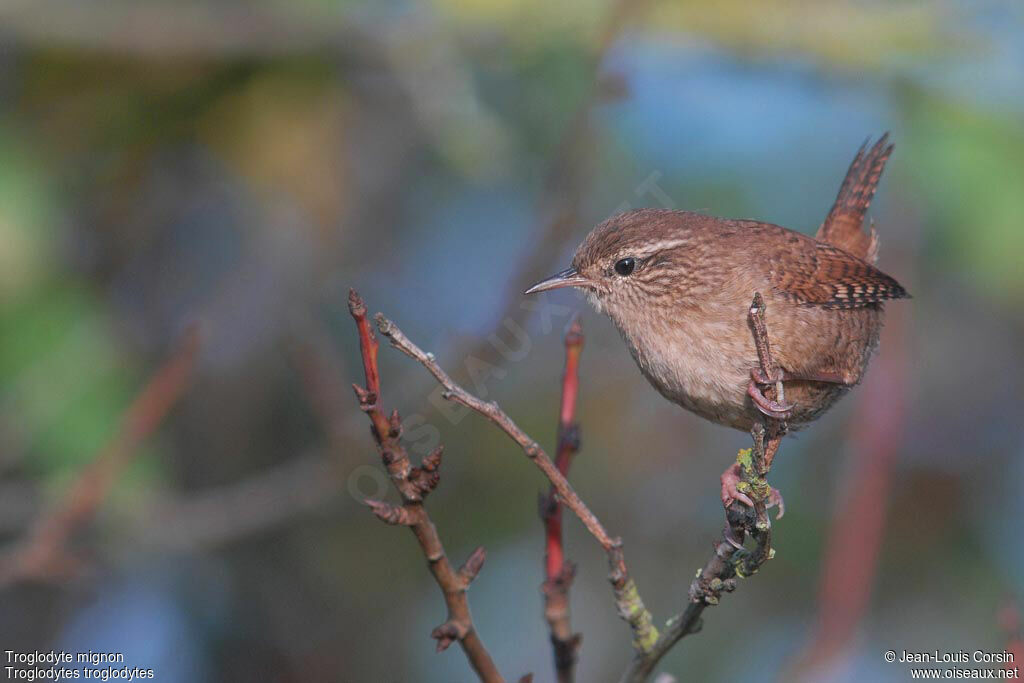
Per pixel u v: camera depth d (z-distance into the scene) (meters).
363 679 10.99
